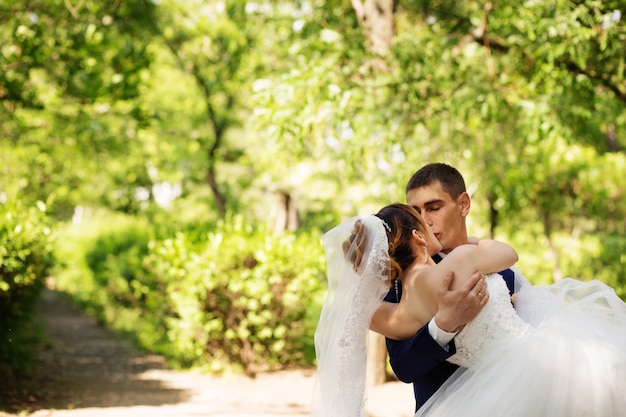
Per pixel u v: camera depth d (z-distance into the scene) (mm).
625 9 8125
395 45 9016
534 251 15453
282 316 10648
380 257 3164
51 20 12133
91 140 16062
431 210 3537
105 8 12602
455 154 10062
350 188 9398
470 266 3137
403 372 3150
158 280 12273
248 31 12273
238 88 21406
